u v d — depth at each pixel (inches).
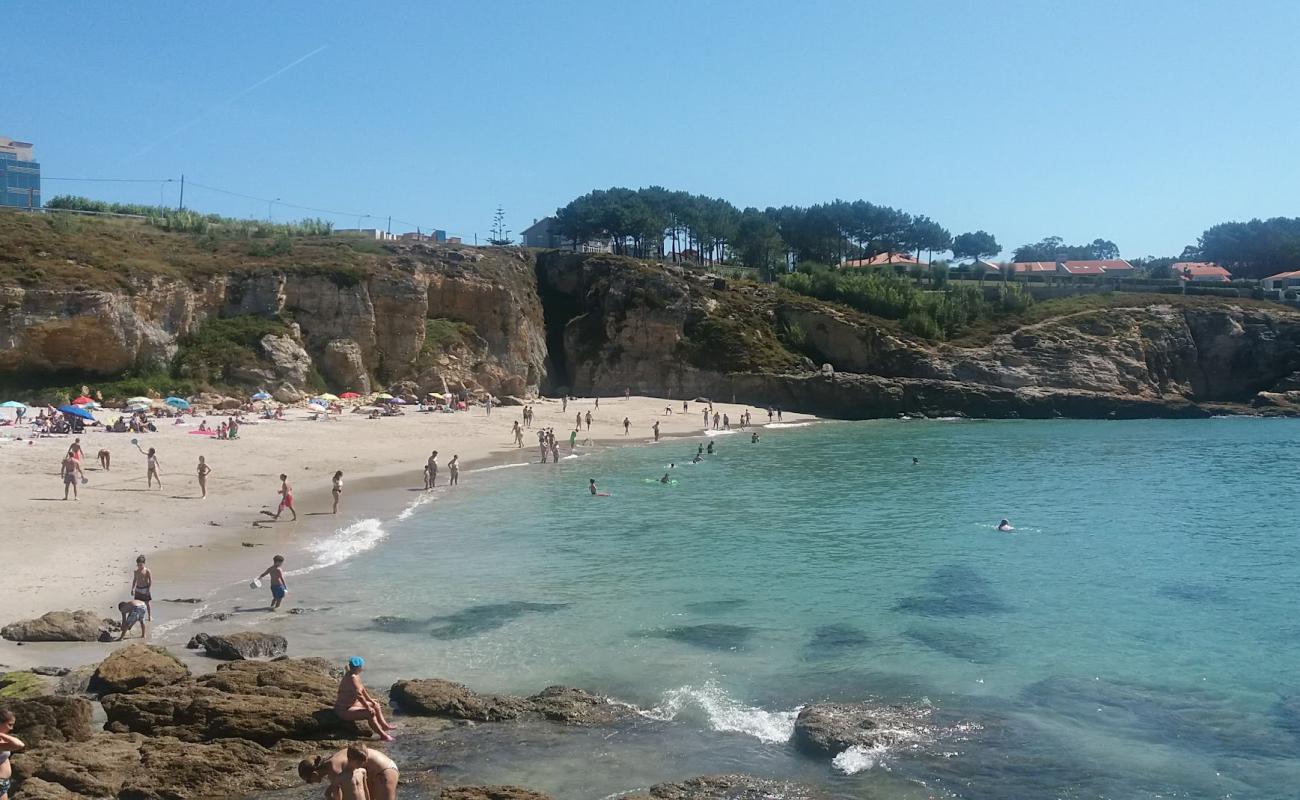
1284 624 985.5
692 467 2253.9
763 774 621.6
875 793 594.2
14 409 2288.4
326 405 2765.7
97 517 1305.4
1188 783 618.8
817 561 1258.6
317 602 997.8
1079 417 3772.1
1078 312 4180.6
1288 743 684.7
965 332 4143.7
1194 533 1486.2
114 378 2583.7
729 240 5526.6
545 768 625.0
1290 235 6432.1
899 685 794.2
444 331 3425.2
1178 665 854.5
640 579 1143.6
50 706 622.5
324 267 3100.4
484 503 1686.8
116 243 2856.8
